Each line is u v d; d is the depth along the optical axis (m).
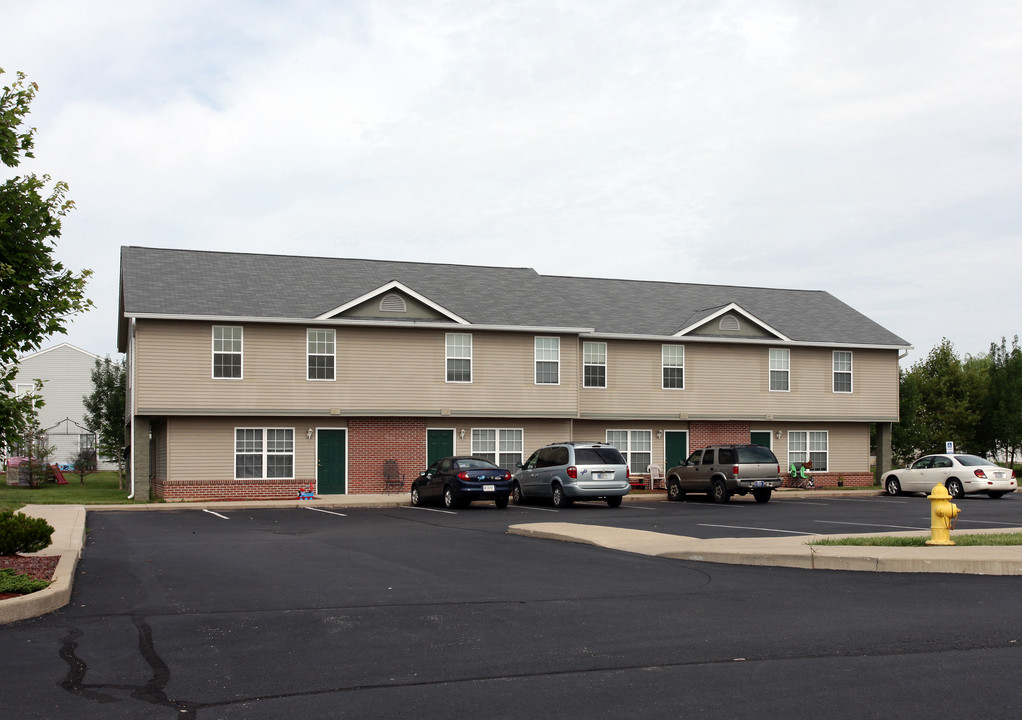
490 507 28.28
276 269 34.38
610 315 37.19
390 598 11.48
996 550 14.27
